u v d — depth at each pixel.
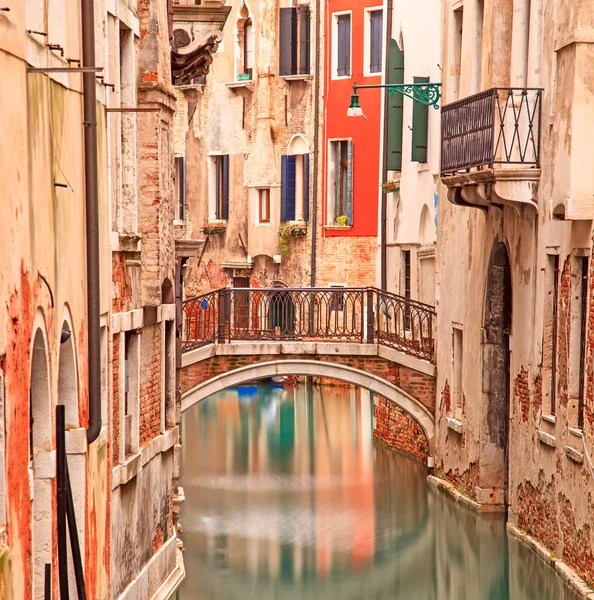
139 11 21.66
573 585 21.75
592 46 21.53
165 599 22.11
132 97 21.20
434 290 35.31
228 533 27.45
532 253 25.41
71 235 15.77
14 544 12.47
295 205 50.53
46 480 14.48
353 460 36.41
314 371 32.69
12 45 12.47
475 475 28.88
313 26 49.38
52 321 14.46
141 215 21.61
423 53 36.16
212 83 53.72
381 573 24.17
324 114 48.94
